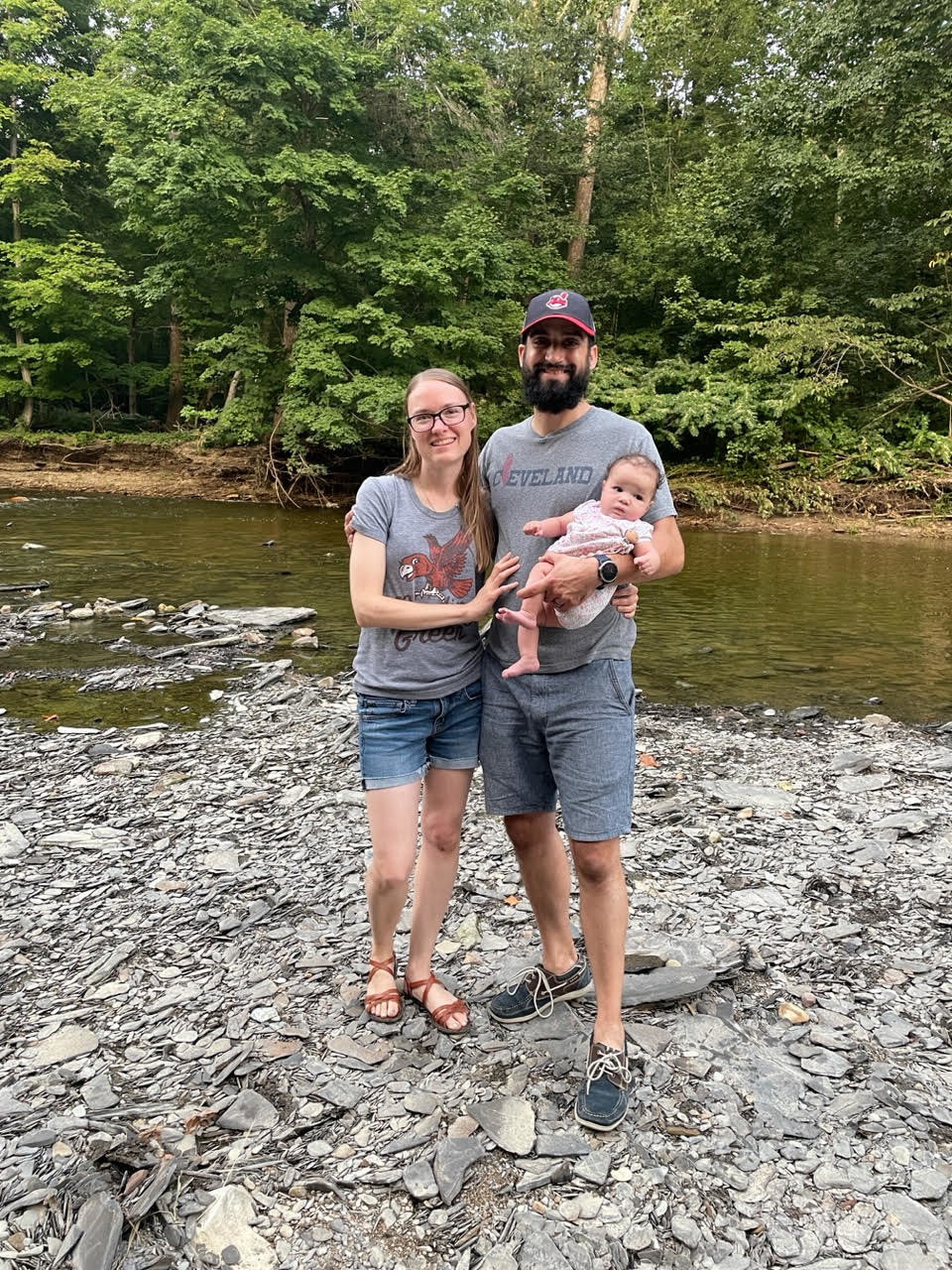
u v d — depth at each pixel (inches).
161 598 350.3
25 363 899.4
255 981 107.5
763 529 618.2
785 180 669.9
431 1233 71.5
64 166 882.1
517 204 740.7
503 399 738.2
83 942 116.8
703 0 908.0
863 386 717.3
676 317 772.0
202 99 591.2
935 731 215.2
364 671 93.6
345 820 155.9
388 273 624.7
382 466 741.9
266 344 716.0
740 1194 75.4
